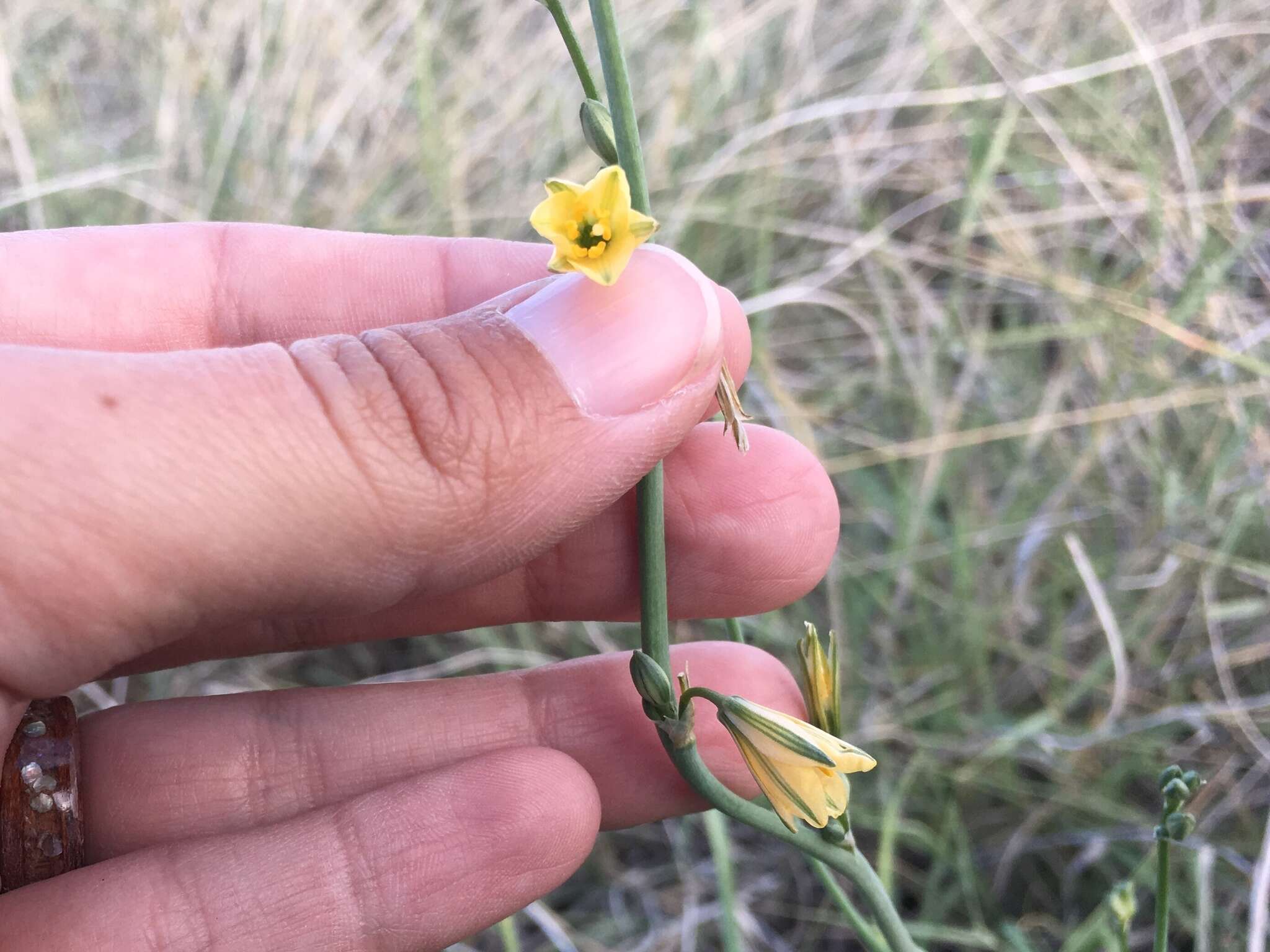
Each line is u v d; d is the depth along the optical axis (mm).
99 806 89
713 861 137
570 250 62
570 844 84
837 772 73
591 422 70
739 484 94
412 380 68
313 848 81
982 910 128
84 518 62
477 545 73
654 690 73
